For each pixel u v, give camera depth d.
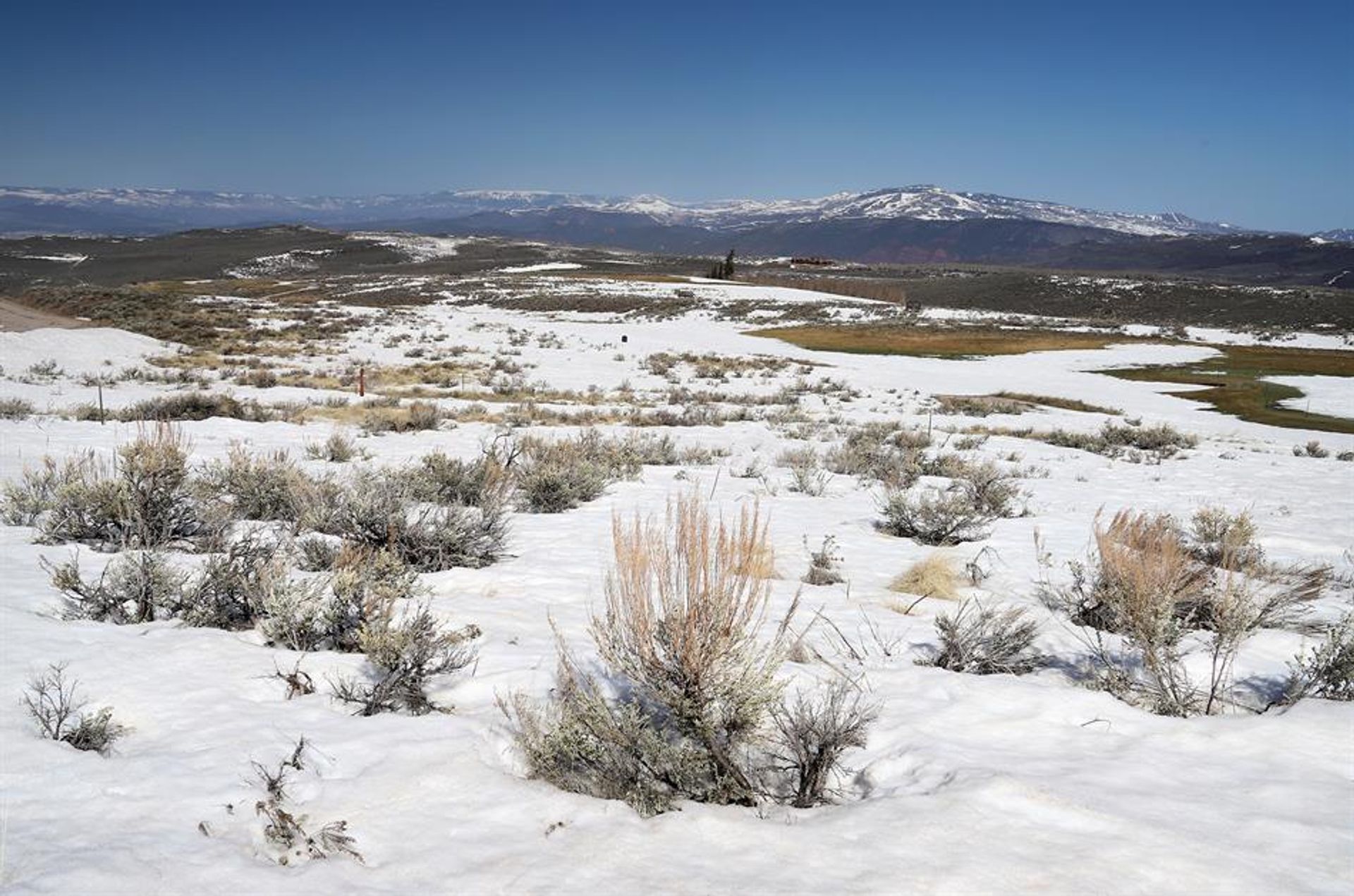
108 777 3.73
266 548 7.47
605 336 61.66
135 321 48.66
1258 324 88.62
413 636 5.23
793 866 3.12
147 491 8.66
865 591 8.03
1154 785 3.84
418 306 86.50
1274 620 7.02
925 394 39.56
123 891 2.91
